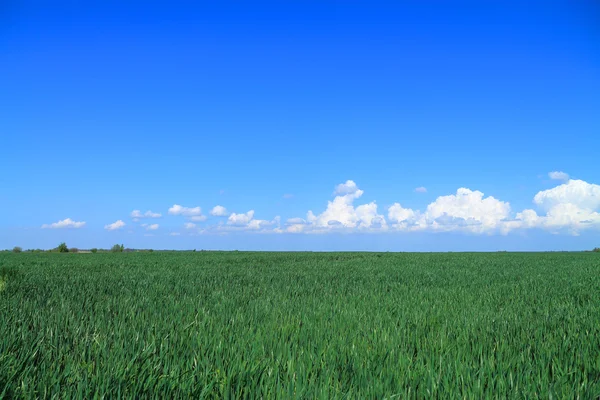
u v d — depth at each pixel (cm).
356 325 742
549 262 3125
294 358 518
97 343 576
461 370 483
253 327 698
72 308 916
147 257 4119
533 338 675
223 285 1459
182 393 416
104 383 422
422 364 503
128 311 880
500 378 461
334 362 511
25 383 418
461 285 1538
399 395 412
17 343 568
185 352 551
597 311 934
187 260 3372
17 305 936
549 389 434
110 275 1841
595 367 520
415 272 2077
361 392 423
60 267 2448
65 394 397
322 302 1048
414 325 748
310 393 415
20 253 5753
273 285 1472
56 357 518
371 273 2005
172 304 982
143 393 418
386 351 563
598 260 3472
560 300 1161
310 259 3497
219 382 441
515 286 1508
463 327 738
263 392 421
